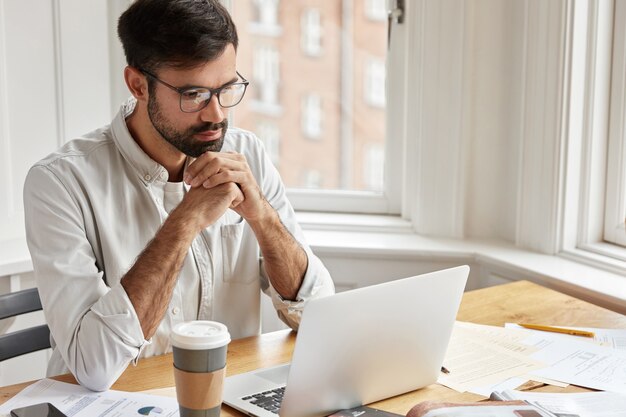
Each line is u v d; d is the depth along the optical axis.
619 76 2.17
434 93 2.42
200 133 1.47
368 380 1.26
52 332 1.41
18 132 2.26
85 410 1.25
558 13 2.14
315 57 2.84
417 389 1.36
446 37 2.37
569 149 2.20
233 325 1.75
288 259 1.62
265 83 2.89
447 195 2.46
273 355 1.52
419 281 1.25
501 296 1.87
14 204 2.28
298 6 2.80
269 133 2.94
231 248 1.70
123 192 1.56
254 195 1.53
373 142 2.79
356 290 1.18
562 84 2.17
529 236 2.33
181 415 1.13
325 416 1.24
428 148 2.46
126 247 1.56
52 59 2.30
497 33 2.36
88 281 1.42
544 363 1.47
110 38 2.44
